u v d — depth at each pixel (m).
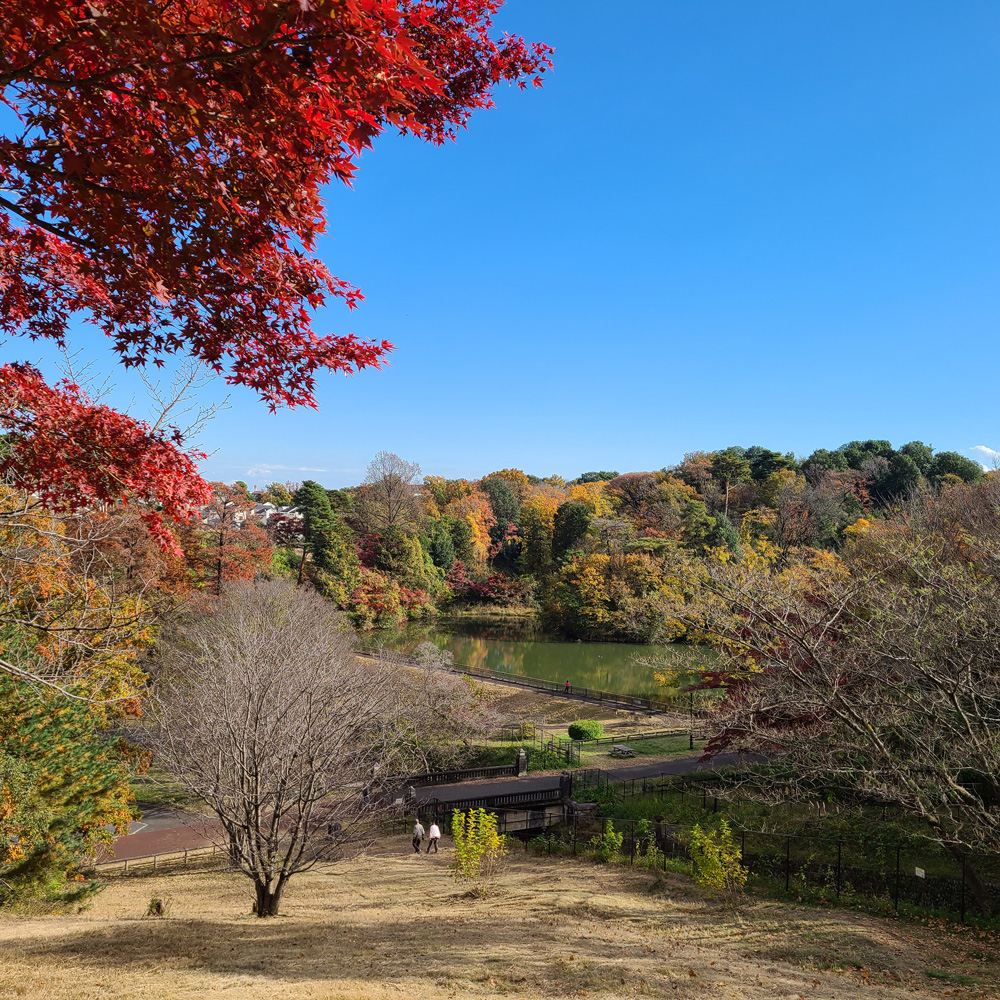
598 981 8.05
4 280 6.18
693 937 10.59
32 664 12.87
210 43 3.81
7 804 12.34
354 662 28.73
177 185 4.49
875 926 11.39
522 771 27.19
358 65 3.76
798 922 11.45
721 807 18.89
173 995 7.05
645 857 16.56
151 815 22.77
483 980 8.02
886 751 11.88
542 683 43.31
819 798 18.09
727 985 8.20
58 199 4.85
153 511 7.07
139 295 5.76
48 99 4.34
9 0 3.57
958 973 9.22
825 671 12.17
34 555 11.12
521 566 89.06
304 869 12.63
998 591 11.45
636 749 29.89
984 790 15.39
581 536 74.56
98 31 3.66
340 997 7.09
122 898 14.98
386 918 11.92
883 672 12.41
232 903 14.13
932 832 14.23
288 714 12.22
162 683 22.36
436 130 6.30
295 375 6.32
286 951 9.41
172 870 18.06
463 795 24.08
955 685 11.07
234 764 11.84
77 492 6.72
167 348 6.37
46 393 6.66
